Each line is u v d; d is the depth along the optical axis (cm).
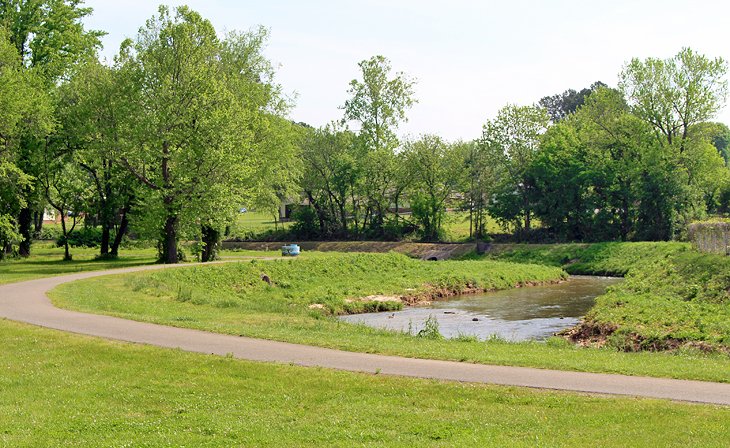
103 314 2614
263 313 3014
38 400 1517
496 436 1223
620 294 3812
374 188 8956
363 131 9169
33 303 2916
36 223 8788
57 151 5747
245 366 1731
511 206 8144
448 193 8738
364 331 2528
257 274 4809
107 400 1517
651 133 7406
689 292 3625
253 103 5712
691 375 1577
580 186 7719
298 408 1434
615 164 7531
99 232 7962
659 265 4850
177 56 4928
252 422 1344
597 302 3600
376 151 8856
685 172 7219
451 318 3809
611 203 7688
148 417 1396
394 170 8788
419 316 3900
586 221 7719
